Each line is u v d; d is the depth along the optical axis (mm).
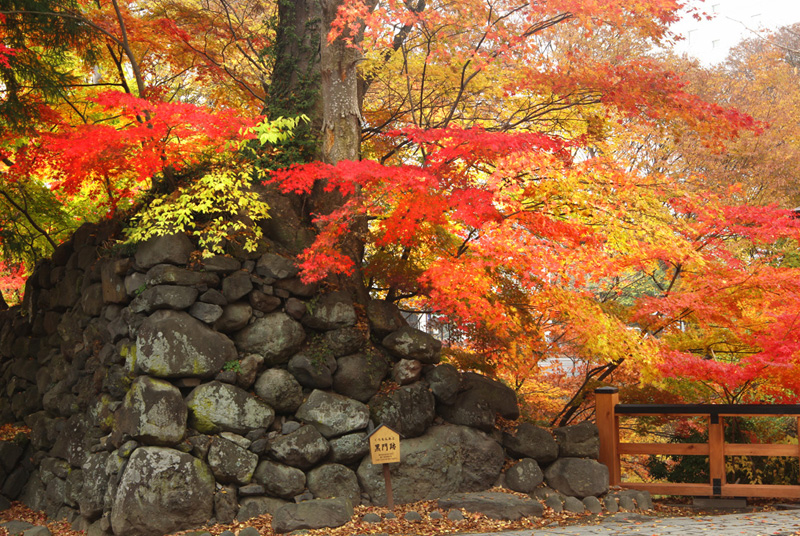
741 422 8633
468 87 9133
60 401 8430
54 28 8898
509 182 6785
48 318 9406
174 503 6383
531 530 6371
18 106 8594
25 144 9562
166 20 9297
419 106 9695
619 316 8305
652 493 7789
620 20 7371
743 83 17219
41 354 9391
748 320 8000
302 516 6426
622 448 8023
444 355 9242
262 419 6992
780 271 7230
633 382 9805
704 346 8547
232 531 6430
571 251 6871
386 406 7488
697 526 5910
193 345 6820
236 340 7234
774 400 9430
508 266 7625
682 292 8039
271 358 7289
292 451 6941
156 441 6504
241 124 6871
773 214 7148
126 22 9344
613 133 10711
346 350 7633
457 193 6340
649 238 7320
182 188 7656
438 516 6855
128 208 8938
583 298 7375
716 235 7809
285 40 9070
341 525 6539
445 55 8000
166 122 6664
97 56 9969
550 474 7668
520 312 8680
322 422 7160
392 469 7242
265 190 8070
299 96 8828
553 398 11617
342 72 8109
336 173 6605
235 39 10383
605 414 8016
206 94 13352
